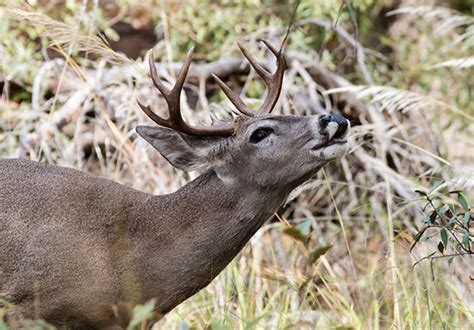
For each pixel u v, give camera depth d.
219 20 15.95
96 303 9.49
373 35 17.53
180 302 9.86
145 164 13.50
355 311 12.15
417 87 16.69
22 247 9.38
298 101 14.78
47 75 14.31
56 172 9.80
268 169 9.82
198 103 14.98
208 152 9.98
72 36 12.41
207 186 9.91
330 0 15.90
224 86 10.57
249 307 11.39
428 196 10.29
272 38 15.64
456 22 17.66
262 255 13.15
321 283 13.05
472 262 12.66
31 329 8.56
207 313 11.30
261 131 9.82
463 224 10.34
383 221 13.36
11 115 14.11
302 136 9.77
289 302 11.70
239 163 9.86
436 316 11.36
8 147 13.87
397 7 18.12
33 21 12.55
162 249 9.73
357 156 14.16
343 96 14.85
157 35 16.70
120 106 13.92
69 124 14.04
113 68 14.47
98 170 14.29
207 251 9.82
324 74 14.97
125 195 9.88
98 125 14.04
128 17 16.41
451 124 16.34
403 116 14.89
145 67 14.51
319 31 16.47
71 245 9.45
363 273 13.34
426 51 17.20
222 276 11.73
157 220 9.81
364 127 13.83
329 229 14.16
